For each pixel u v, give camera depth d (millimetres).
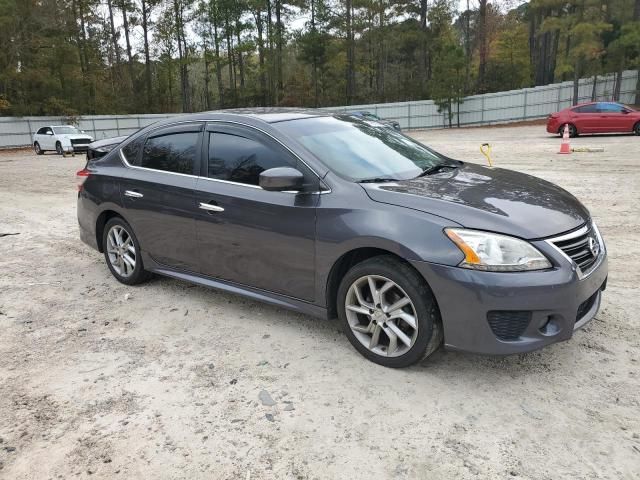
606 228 6902
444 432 2865
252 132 4176
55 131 28484
